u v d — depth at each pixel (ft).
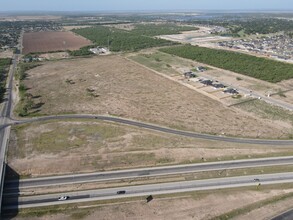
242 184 233.96
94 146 290.97
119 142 298.15
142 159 267.80
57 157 271.49
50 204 217.15
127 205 215.31
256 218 202.08
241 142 294.87
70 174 250.37
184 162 263.29
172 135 311.68
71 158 269.64
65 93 453.58
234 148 283.79
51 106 401.70
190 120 348.18
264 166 255.09
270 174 245.04
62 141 301.43
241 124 335.88
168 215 205.46
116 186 234.58
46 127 336.08
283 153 273.75
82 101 417.69
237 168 253.03
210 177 242.78
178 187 232.12
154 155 272.92
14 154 276.62
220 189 228.84
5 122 353.10
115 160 266.98
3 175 236.02
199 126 332.19
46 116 369.09
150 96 431.84
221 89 455.22
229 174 245.65
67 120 353.92
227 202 216.54
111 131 323.37
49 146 291.79
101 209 212.23
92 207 214.28
